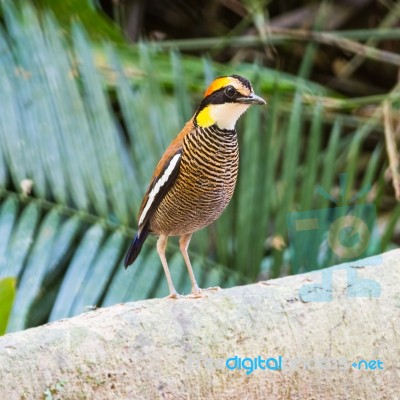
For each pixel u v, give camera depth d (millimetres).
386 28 17828
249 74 13070
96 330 6859
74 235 10430
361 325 7355
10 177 10938
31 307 10266
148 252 10688
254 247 10875
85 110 11203
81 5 13914
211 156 8875
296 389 7188
